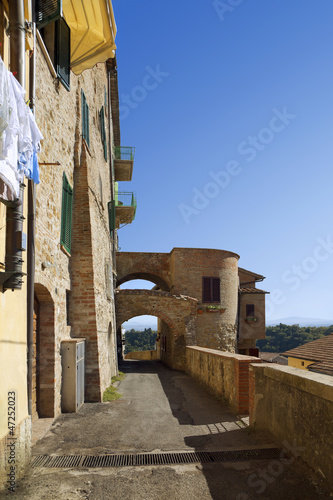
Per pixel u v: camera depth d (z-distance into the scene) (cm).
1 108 297
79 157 890
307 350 1856
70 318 869
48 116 628
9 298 388
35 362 628
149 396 921
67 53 714
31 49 468
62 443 511
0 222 371
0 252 370
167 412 721
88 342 867
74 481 383
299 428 430
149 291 1789
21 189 385
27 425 422
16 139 337
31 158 387
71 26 706
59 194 712
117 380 1249
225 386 813
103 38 720
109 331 1339
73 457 453
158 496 351
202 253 2205
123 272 2316
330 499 342
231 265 2286
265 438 527
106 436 547
